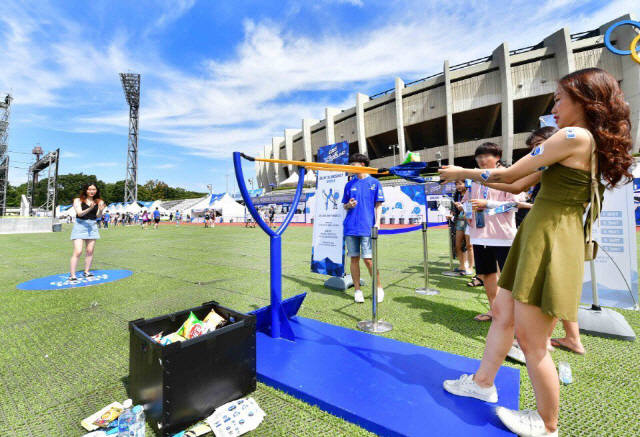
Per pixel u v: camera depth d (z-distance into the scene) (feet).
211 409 4.68
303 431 4.35
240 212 94.84
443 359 6.24
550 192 3.84
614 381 5.50
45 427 4.46
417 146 159.74
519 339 4.07
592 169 3.59
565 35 96.07
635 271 7.98
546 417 3.93
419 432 4.13
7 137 87.20
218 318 5.66
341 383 5.38
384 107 134.10
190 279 14.52
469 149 113.70
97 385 5.57
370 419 4.39
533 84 103.55
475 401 4.82
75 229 14.32
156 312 9.65
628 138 3.58
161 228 67.97
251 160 6.89
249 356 5.26
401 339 7.43
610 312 7.77
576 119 3.81
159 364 4.22
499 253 8.22
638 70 87.25
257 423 4.42
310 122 168.04
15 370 6.10
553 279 3.64
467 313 9.30
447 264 18.39
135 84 136.46
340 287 12.37
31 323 8.71
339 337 7.41
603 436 4.14
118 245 30.89
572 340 6.70
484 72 111.04
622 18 90.22
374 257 8.08
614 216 8.29
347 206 10.32
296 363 6.13
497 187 4.83
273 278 7.49
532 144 7.70
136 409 4.41
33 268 17.99
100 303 10.62
